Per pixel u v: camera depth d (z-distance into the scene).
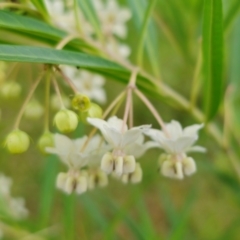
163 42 0.51
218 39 0.23
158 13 0.30
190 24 0.30
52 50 0.22
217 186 0.50
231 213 0.48
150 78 0.26
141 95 0.23
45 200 0.28
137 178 0.23
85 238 0.31
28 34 0.24
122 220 0.29
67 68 0.29
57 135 0.23
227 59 0.31
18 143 0.23
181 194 0.57
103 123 0.22
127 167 0.23
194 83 0.27
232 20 0.26
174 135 0.23
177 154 0.24
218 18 0.23
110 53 0.26
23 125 0.45
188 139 0.23
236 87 0.30
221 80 0.25
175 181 0.57
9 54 0.21
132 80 0.23
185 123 0.58
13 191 0.53
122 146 0.23
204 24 0.23
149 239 0.29
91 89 0.29
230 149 0.29
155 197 0.58
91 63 0.23
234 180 0.30
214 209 0.49
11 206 0.31
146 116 0.61
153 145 0.23
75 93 0.22
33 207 0.54
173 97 0.27
